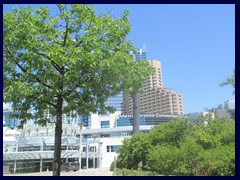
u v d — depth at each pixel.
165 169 14.62
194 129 16.88
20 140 59.81
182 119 17.78
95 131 77.00
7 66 13.20
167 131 17.34
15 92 12.62
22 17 13.09
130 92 14.87
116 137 69.06
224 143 14.75
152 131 18.48
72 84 13.74
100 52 12.48
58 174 13.18
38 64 12.70
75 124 62.88
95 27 13.48
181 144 15.44
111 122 81.44
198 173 13.51
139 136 18.78
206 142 14.64
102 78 13.32
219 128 15.83
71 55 12.76
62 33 14.20
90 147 67.62
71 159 60.22
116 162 20.39
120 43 14.57
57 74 13.32
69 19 13.64
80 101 14.07
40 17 13.77
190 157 13.91
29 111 14.69
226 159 13.10
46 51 12.45
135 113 19.27
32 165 52.66
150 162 16.12
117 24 14.16
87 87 13.82
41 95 13.61
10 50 13.31
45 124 15.17
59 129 13.72
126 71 13.41
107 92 14.20
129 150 18.88
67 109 14.29
